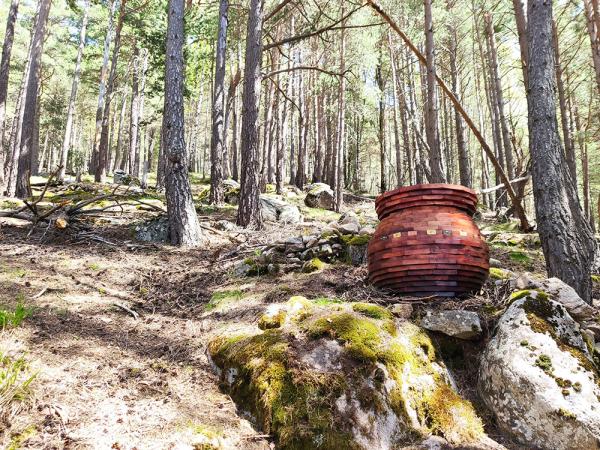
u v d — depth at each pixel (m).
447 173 22.58
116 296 4.74
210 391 3.04
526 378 2.76
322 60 18.42
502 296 3.88
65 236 6.84
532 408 2.69
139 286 5.10
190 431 2.49
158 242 7.07
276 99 19.94
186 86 20.22
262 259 5.67
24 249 5.98
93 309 4.26
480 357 3.31
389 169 34.38
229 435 2.54
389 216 4.12
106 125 19.17
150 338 3.83
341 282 4.72
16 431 2.18
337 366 2.86
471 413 2.90
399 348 3.08
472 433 2.76
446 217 3.85
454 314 3.47
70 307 4.17
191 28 16.27
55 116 29.30
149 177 30.11
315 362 2.89
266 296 4.55
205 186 20.86
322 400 2.66
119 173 19.62
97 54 23.44
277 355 2.96
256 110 8.51
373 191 42.47
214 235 7.61
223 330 3.88
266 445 2.51
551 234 4.25
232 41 17.14
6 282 4.50
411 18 15.99
